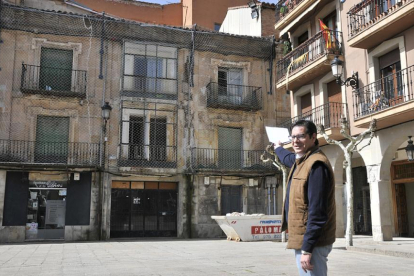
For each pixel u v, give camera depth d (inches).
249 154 875.4
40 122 775.1
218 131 871.7
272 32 955.3
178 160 825.5
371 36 563.2
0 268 342.6
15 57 768.9
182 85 854.5
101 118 795.4
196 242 658.8
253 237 670.5
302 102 778.8
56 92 766.5
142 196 808.9
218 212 828.6
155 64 842.2
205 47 877.2
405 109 493.0
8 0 816.9
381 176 583.2
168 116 838.5
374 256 427.2
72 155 770.8
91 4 1082.7
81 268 337.1
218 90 883.4
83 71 796.6
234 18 1025.5
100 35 813.9
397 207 716.0
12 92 757.9
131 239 767.7
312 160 131.5
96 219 759.7
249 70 907.4
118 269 328.8
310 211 125.2
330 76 679.1
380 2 578.9
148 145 800.3
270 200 858.1
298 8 734.5
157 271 315.6
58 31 791.1
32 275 299.6
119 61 823.1
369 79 599.8
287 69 733.9
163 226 813.2
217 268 332.5
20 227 722.2
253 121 895.7
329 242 129.5
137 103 818.2
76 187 759.7
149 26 827.4
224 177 844.0
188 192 819.4
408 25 533.0
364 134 493.7
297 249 130.2
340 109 652.7
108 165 785.6
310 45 721.6
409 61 536.1
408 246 491.5
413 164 686.5
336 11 677.9
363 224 772.0
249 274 298.0
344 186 819.4
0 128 740.7
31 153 751.1
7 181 728.3
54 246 594.2
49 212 746.8
